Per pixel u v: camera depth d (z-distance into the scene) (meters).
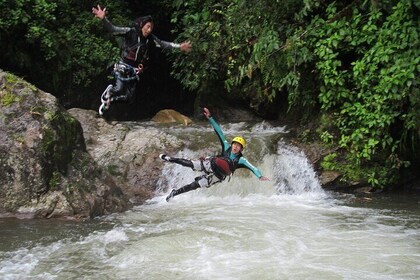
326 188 10.73
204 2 13.36
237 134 12.10
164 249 6.81
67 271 6.08
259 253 6.68
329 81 10.67
